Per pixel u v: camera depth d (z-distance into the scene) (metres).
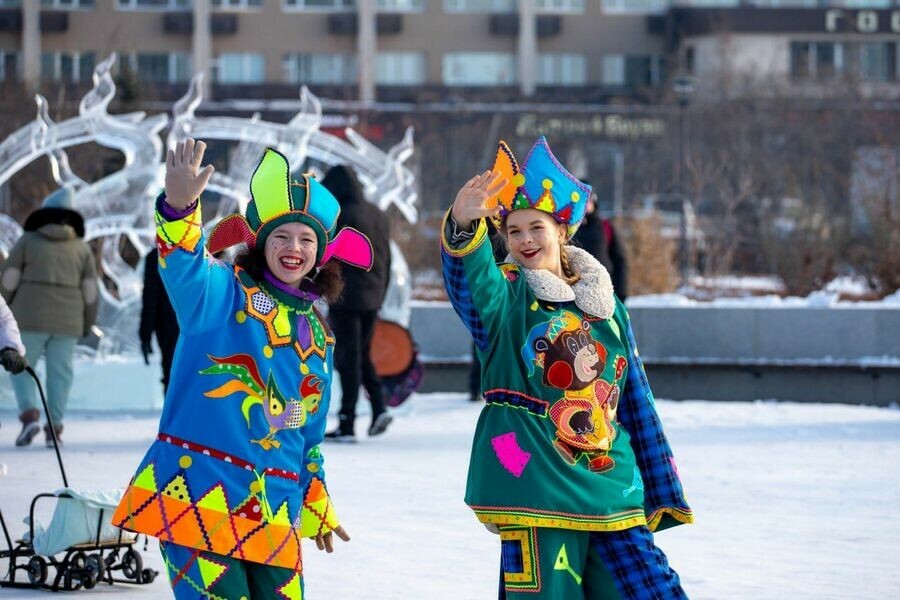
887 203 33.50
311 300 6.99
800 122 63.41
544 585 6.93
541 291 7.18
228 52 80.88
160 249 6.60
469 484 7.16
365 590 9.34
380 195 20.45
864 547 10.84
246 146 20.44
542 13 82.44
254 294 6.88
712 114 66.62
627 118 74.75
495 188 7.07
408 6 82.19
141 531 6.59
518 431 7.03
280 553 6.69
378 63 81.94
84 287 16.23
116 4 78.81
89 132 20.50
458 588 9.41
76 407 19.59
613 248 18.66
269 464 6.78
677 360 23.05
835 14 80.38
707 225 54.22
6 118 45.94
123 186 20.38
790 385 22.38
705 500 12.86
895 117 62.16
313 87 79.81
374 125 74.12
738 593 9.30
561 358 7.10
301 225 6.97
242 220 7.02
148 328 16.28
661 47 82.94
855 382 22.19
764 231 45.25
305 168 47.97
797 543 10.98
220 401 6.73
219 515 6.61
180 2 79.88
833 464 15.08
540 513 6.92
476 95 78.62
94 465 14.43
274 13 80.88
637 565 7.07
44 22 77.56
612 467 7.11
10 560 9.46
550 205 7.32
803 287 37.19
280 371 6.84
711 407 20.73
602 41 83.00
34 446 15.99
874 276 34.50
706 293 37.44
